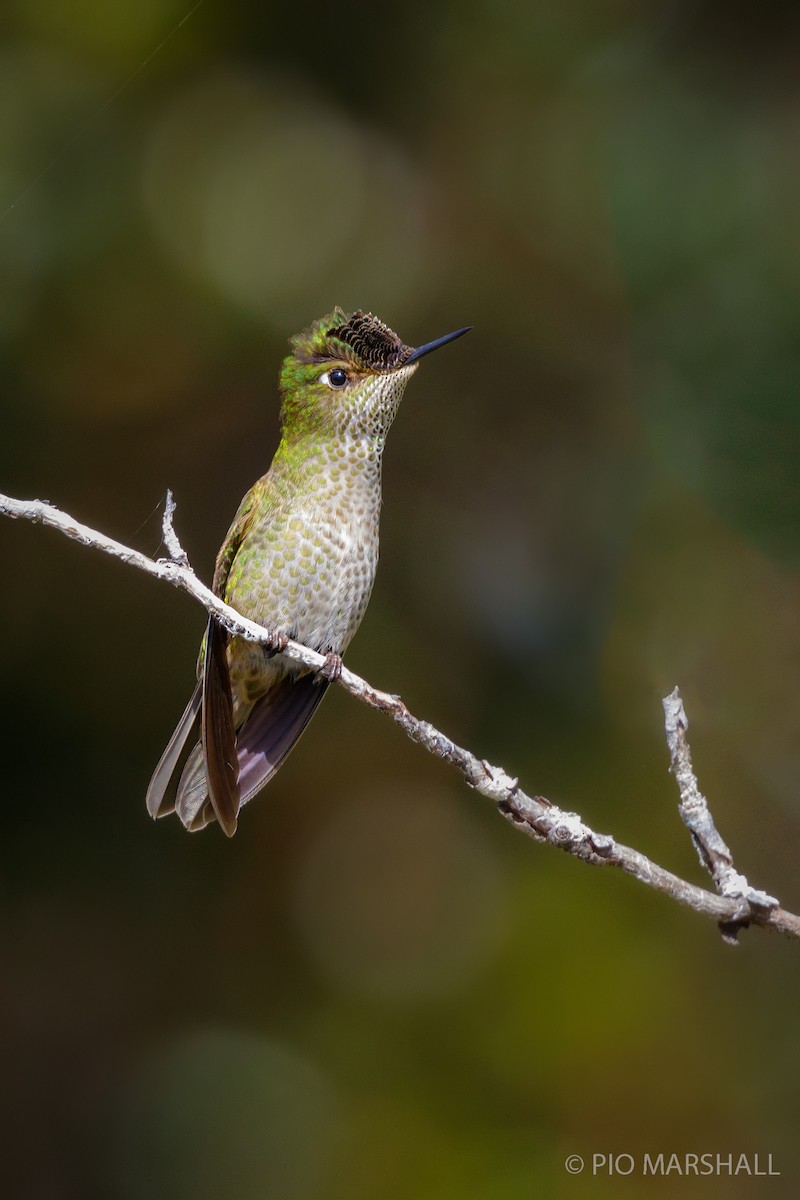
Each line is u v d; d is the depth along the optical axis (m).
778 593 10.80
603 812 10.78
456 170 11.70
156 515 11.02
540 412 11.45
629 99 11.45
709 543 10.91
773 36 11.30
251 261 11.15
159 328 10.87
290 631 7.52
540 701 11.04
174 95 11.22
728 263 10.98
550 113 11.63
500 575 11.22
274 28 11.37
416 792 11.61
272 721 7.61
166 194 11.03
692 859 10.70
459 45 11.62
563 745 10.95
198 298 10.99
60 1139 10.53
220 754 6.68
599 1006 10.60
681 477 10.94
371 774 11.68
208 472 11.10
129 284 10.84
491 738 11.03
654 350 11.12
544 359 11.49
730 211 11.03
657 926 10.88
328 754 11.69
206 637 6.71
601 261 11.39
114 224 10.84
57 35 10.92
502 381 11.54
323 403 7.61
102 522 10.98
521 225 11.61
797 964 10.65
